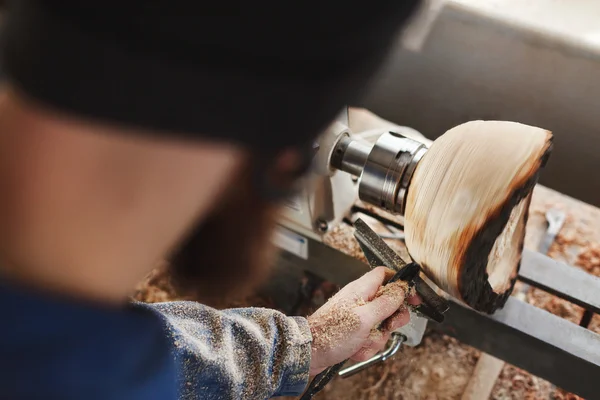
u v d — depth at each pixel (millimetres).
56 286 316
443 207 753
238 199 339
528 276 1037
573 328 981
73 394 324
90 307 328
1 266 313
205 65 237
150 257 327
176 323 637
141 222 298
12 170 278
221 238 363
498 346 1046
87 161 270
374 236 917
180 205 303
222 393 649
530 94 1330
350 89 286
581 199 1305
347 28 250
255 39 237
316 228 1057
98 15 225
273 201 346
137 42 228
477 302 869
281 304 1406
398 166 839
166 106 245
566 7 1667
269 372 716
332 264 1138
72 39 231
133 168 274
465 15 1424
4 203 288
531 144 733
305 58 251
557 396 1265
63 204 283
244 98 253
